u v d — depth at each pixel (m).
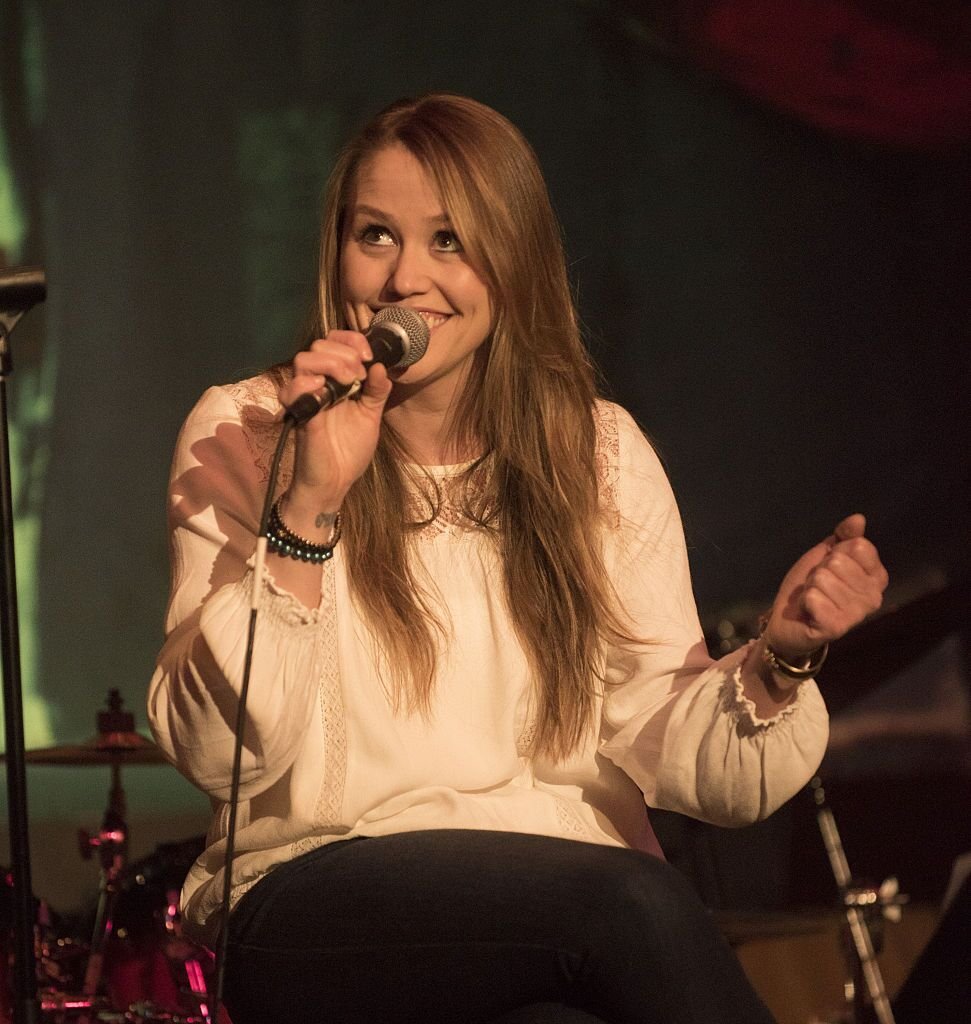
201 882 6.55
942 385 23.12
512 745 6.57
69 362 21.61
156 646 21.48
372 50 22.70
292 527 5.84
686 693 6.47
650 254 22.86
